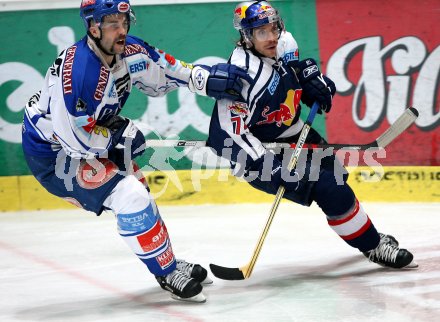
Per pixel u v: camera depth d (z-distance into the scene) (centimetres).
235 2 1838
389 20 1808
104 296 1186
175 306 1109
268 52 1148
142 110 1844
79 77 1017
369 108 1827
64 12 1841
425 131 1816
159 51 1157
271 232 1573
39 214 1842
